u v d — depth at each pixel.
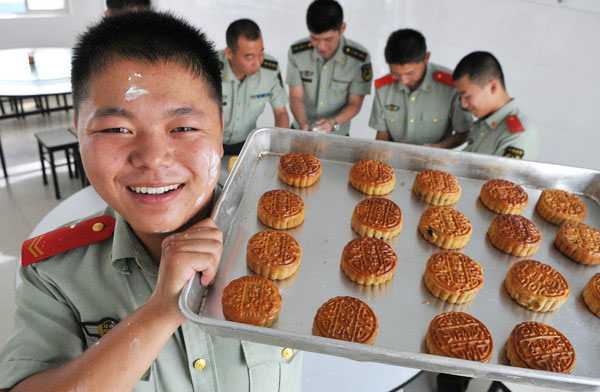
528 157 2.16
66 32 5.47
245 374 0.88
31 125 4.88
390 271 1.06
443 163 1.40
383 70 3.57
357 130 3.90
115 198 0.71
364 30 3.52
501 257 1.17
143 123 0.67
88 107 0.67
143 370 0.65
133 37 0.65
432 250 1.19
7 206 3.56
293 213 1.18
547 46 2.50
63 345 0.80
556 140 2.64
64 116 5.14
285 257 1.05
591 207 1.29
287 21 3.85
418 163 1.41
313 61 3.10
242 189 1.25
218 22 4.28
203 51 0.71
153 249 0.85
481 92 2.18
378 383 1.38
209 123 0.72
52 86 3.62
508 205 1.26
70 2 5.36
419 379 2.23
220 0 4.13
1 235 3.25
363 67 3.04
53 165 3.54
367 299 1.03
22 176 3.97
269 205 1.19
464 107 2.29
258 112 3.07
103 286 0.83
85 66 0.66
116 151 0.67
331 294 1.03
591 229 1.18
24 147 4.44
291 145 1.42
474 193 1.37
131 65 0.65
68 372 0.63
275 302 0.91
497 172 1.38
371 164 1.38
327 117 3.29
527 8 2.51
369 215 1.21
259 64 2.73
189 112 0.68
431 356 0.70
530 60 2.60
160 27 0.67
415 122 2.78
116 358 0.63
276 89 3.10
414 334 0.95
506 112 2.22
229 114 2.97
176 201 0.72
